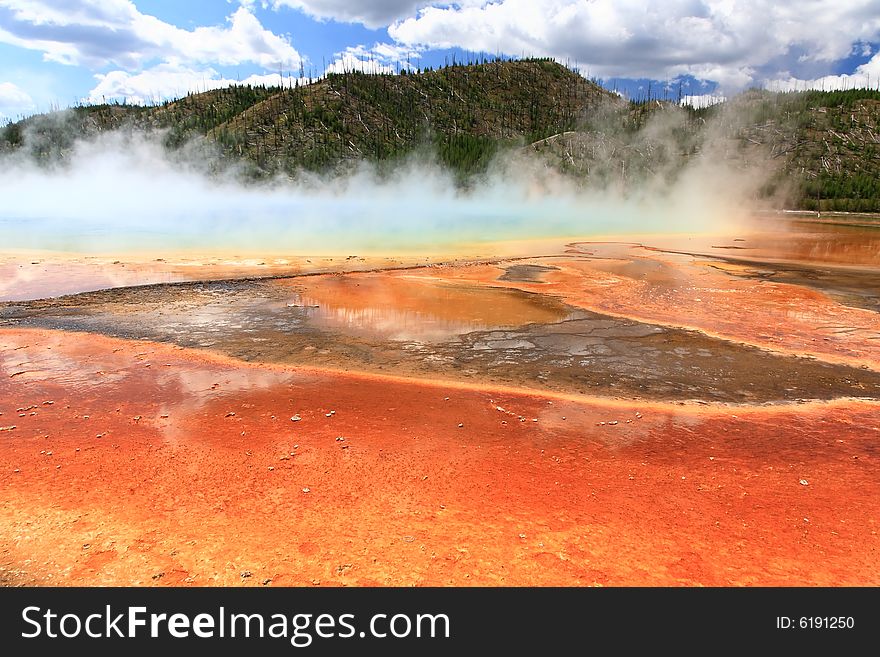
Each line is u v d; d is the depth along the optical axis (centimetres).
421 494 413
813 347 841
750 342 863
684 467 464
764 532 373
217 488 417
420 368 721
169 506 392
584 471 454
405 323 948
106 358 736
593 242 2348
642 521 383
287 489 417
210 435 508
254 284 1260
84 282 1252
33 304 1037
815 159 8975
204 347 795
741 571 334
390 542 354
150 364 714
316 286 1248
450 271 1480
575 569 332
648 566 336
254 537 357
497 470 452
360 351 789
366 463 459
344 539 357
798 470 462
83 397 597
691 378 702
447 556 341
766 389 665
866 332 925
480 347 820
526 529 370
